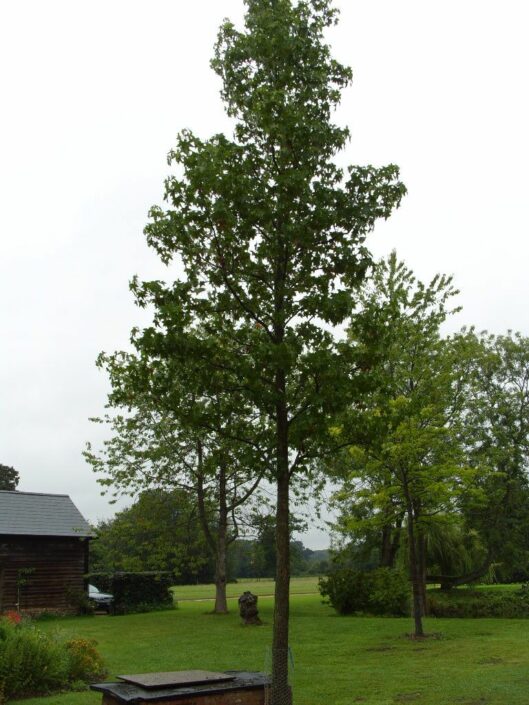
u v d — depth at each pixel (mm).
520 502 29250
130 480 27078
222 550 27547
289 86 9031
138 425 26922
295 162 8758
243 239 8562
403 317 22594
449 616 23516
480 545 28969
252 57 9055
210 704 7676
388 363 22297
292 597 37000
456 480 21375
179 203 8617
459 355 25188
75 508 30188
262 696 8062
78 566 28188
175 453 26938
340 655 14375
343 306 8312
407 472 17734
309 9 9359
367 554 29984
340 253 8641
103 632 20406
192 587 60219
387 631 18438
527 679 10680
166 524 27578
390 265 23922
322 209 8359
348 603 24750
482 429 28766
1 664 10398
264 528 28047
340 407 8203
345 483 23750
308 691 10445
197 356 8312
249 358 8539
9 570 26391
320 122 8773
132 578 29453
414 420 17703
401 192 8984
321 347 8445
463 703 9109
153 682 7891
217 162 8320
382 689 10375
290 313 8609
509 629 18422
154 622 23453
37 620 25438
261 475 9016
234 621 23203
